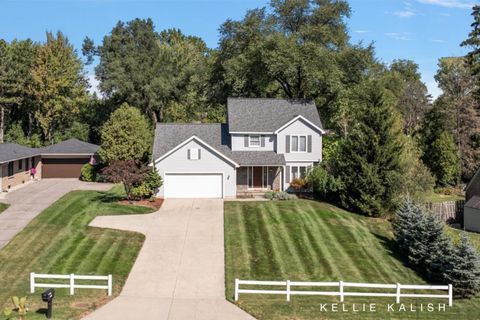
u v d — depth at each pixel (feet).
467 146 203.72
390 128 131.85
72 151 175.32
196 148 142.10
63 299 73.15
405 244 101.40
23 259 89.76
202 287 80.59
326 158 153.79
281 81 191.62
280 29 193.47
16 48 218.59
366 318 69.36
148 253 95.71
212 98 209.05
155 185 135.85
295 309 71.87
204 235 107.34
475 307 79.00
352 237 110.52
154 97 222.89
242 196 144.77
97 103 231.71
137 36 228.02
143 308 70.54
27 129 233.14
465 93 211.61
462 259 86.02
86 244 98.94
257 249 100.07
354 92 177.58
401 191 129.08
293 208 130.00
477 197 143.33
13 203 128.36
